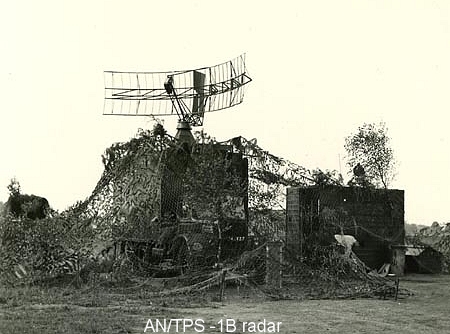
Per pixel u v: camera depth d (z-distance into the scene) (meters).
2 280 21.23
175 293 19.77
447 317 16.16
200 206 23.62
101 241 23.64
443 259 33.16
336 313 16.56
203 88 31.38
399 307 18.03
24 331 12.67
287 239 27.81
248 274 21.66
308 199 28.42
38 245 22.11
